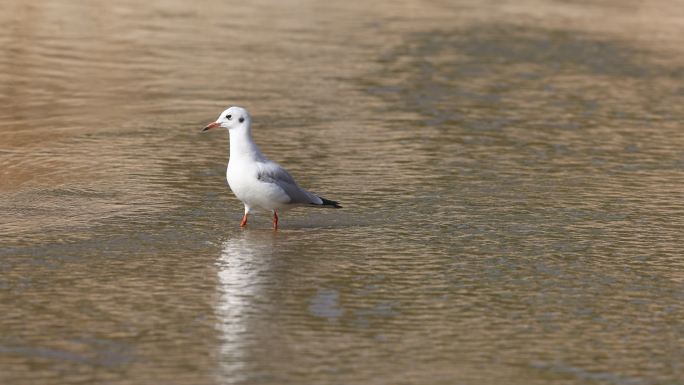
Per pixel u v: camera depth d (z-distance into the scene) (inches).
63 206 650.2
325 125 892.6
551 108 997.8
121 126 864.3
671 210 690.2
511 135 890.1
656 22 1512.1
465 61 1191.6
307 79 1060.5
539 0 1654.8
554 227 644.1
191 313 483.5
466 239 614.5
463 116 949.2
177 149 803.4
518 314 496.7
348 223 641.0
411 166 779.4
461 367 434.9
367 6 1505.9
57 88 979.9
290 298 508.1
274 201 606.2
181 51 1154.0
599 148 859.4
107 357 433.1
